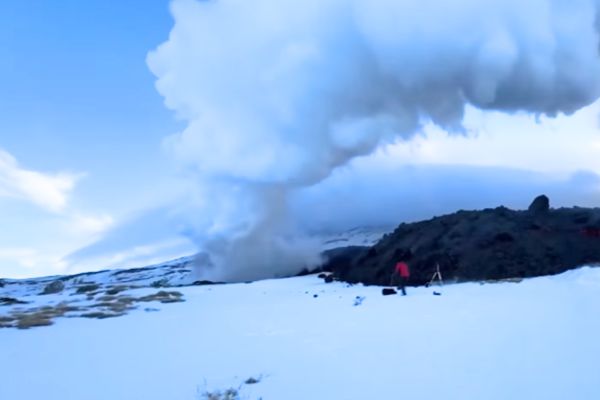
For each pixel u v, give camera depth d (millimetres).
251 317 15539
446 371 7410
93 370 9055
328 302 18953
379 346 9562
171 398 7129
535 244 26125
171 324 14781
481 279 24156
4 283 53062
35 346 11734
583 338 8750
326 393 6840
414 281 25547
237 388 7352
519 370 7125
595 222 27156
